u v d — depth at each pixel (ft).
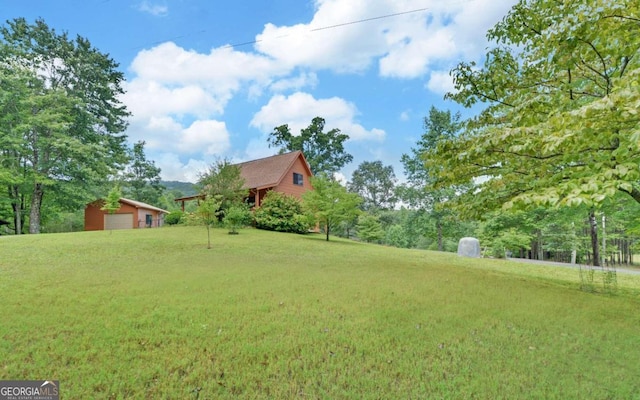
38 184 71.82
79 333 11.12
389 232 107.34
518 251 70.90
